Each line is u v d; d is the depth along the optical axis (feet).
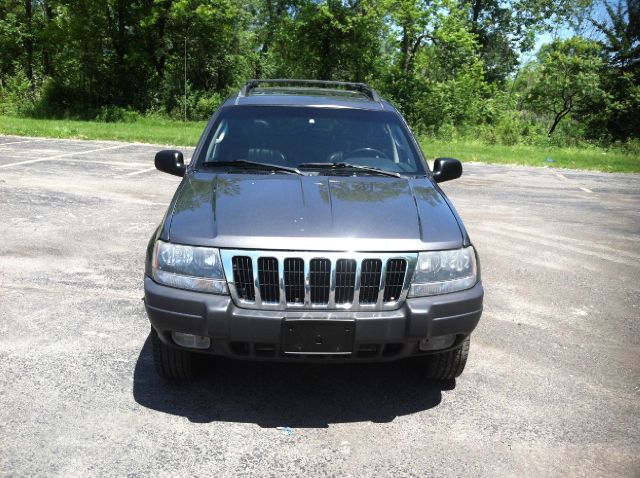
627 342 15.28
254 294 10.13
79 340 13.79
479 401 11.84
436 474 9.45
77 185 33.65
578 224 30.37
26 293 16.62
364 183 12.61
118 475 9.05
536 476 9.50
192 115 120.88
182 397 11.51
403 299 10.39
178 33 127.65
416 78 108.78
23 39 139.54
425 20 109.09
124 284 17.72
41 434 10.02
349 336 10.06
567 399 12.08
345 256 10.12
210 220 10.84
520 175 51.11
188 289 10.30
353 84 18.99
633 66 117.08
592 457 10.07
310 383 12.33
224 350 10.34
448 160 15.17
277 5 148.87
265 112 14.99
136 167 42.14
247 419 10.85
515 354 14.20
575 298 18.63
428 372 12.27
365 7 110.63
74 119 114.42
